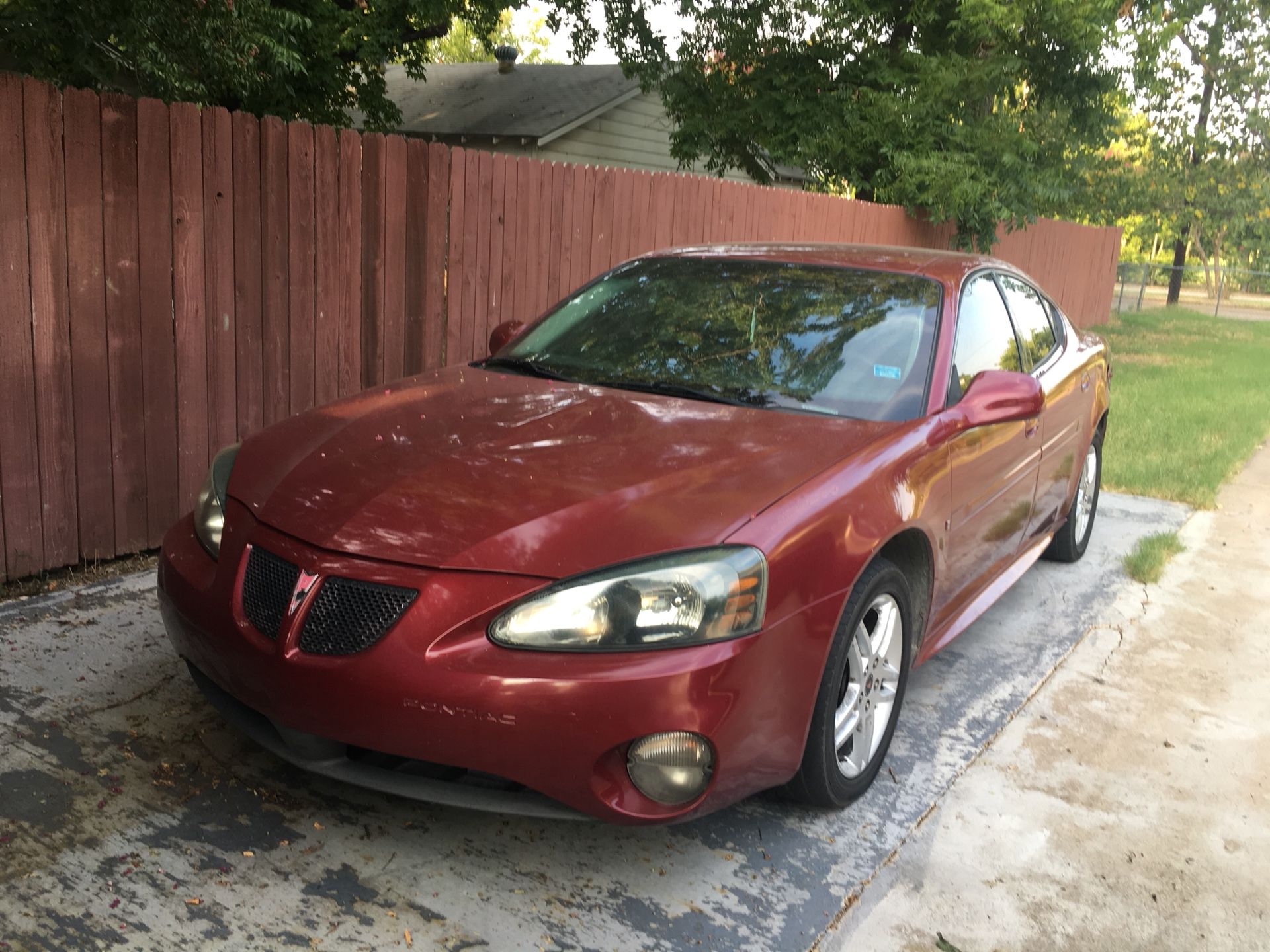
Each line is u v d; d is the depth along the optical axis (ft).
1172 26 47.26
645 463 9.49
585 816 8.40
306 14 37.27
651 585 8.23
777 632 8.62
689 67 53.62
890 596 10.34
